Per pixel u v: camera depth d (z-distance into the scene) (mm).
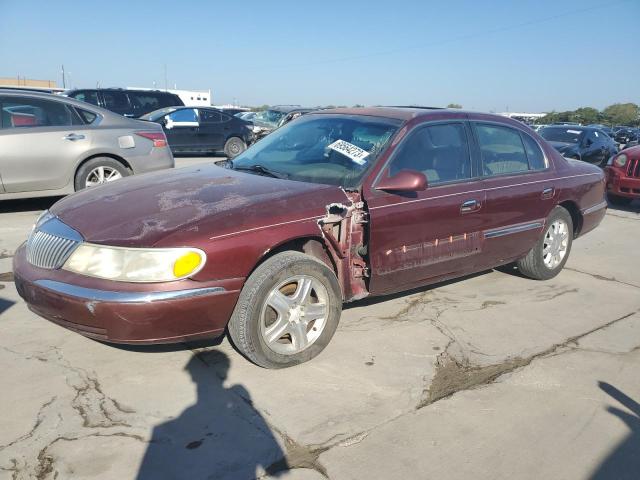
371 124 4078
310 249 3471
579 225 5488
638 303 4789
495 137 4602
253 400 2949
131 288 2777
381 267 3658
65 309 2850
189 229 2912
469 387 3223
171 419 2752
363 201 3520
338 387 3127
